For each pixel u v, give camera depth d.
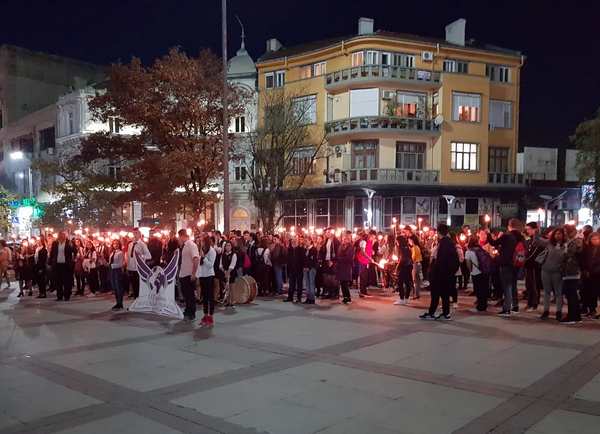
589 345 8.70
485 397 6.17
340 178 36.09
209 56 22.33
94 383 6.89
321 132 37.22
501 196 37.53
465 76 36.69
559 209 39.25
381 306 13.48
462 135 36.66
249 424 5.43
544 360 7.76
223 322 11.30
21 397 6.36
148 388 6.65
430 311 11.30
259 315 12.23
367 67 35.00
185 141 21.42
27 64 55.28
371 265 17.62
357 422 5.45
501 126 39.22
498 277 13.25
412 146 36.34
